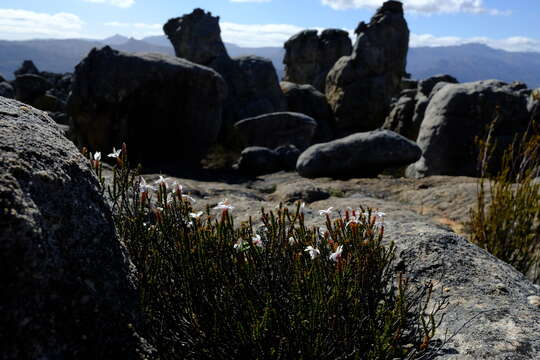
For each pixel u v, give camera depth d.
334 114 39.97
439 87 24.88
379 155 12.66
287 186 9.41
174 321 2.34
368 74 40.16
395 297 2.92
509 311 2.81
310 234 2.86
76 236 1.93
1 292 1.57
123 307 1.98
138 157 15.71
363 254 2.71
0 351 1.53
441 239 3.74
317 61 60.72
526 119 15.49
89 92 15.12
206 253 2.35
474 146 15.48
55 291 1.73
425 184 11.13
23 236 1.65
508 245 4.95
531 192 4.86
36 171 1.89
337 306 2.29
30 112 2.40
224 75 28.55
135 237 2.60
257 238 2.55
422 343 2.47
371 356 2.24
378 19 42.12
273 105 28.95
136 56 15.70
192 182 11.19
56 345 1.66
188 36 47.81
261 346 2.15
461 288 3.14
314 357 2.16
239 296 2.30
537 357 2.36
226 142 21.56
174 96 15.73
